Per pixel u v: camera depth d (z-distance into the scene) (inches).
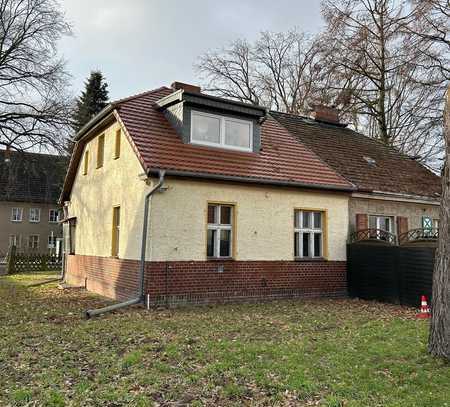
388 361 265.7
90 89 1582.2
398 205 682.8
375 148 844.6
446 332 262.8
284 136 698.2
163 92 658.2
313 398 209.6
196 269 497.4
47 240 1849.2
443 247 268.1
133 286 501.0
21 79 1133.1
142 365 258.8
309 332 351.9
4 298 563.8
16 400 204.7
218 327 367.9
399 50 920.3
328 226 603.2
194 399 208.2
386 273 549.0
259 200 551.2
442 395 209.0
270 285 547.8
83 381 231.3
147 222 478.3
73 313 438.3
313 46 1263.5
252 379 234.8
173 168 479.8
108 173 614.9
